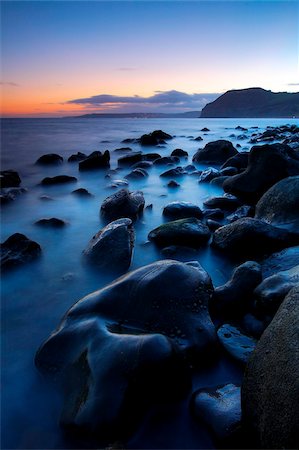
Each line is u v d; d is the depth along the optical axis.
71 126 73.00
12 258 6.34
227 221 8.70
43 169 18.22
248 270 4.85
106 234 6.62
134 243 7.09
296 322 2.77
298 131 38.19
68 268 6.47
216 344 3.98
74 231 8.62
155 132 34.00
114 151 25.39
